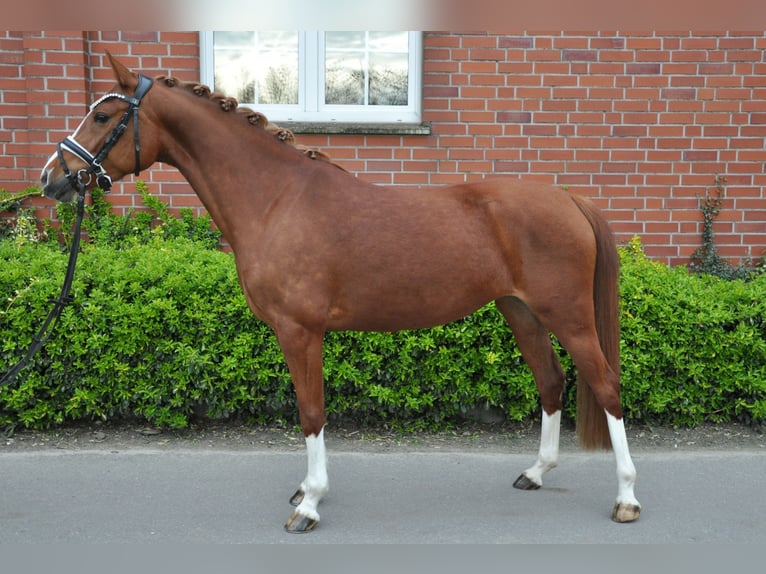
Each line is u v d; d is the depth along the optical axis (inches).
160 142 114.8
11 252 162.2
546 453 131.9
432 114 185.9
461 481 136.3
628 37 184.5
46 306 148.9
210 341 152.9
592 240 116.9
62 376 153.4
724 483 134.1
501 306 127.9
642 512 122.6
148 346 152.7
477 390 156.8
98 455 145.9
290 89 194.5
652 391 156.9
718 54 185.3
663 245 190.4
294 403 158.6
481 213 115.6
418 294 113.5
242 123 116.0
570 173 188.2
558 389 130.8
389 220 112.9
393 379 157.5
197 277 153.3
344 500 127.8
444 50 184.2
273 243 111.0
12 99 181.5
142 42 184.4
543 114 186.4
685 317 153.1
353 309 114.0
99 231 182.7
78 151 110.1
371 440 157.2
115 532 115.2
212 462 143.6
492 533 115.9
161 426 161.2
